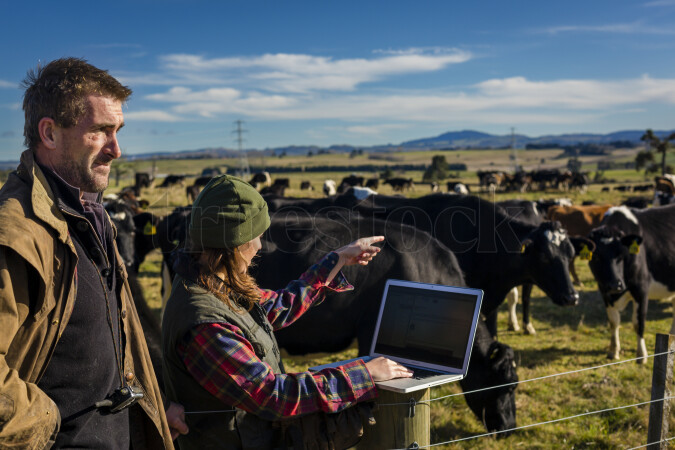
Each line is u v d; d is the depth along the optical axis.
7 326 1.51
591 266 7.85
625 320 9.86
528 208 10.21
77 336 1.74
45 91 1.72
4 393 1.44
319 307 4.70
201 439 2.08
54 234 1.69
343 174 138.88
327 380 2.04
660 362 3.75
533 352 8.15
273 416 1.95
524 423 5.64
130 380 1.96
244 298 2.13
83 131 1.76
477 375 4.66
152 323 2.95
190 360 1.97
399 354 2.55
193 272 2.05
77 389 1.75
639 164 83.25
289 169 163.12
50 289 1.64
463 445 5.21
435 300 2.55
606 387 6.50
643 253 7.68
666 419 3.79
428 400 2.34
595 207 14.99
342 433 2.08
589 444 5.17
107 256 1.92
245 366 1.93
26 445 1.48
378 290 4.73
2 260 1.53
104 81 1.79
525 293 9.07
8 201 1.63
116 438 1.88
